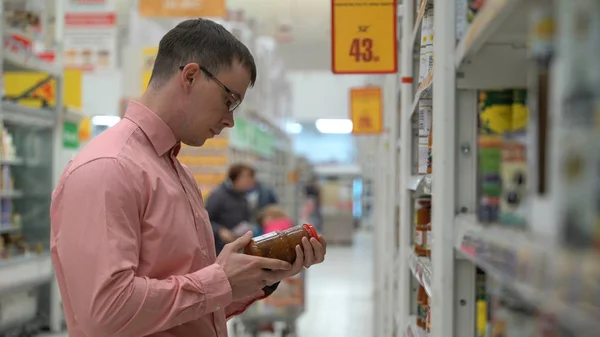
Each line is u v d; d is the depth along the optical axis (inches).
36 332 244.5
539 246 25.3
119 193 58.1
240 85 67.2
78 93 281.0
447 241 49.0
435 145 51.3
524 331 30.5
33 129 252.2
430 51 70.4
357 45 120.1
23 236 250.5
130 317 55.9
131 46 344.2
